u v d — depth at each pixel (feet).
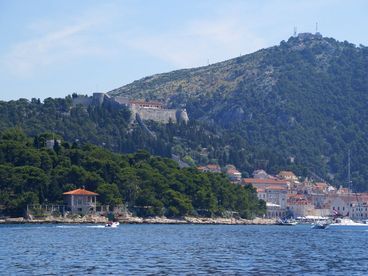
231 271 499.92
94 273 476.95
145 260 566.36
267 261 577.84
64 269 497.05
